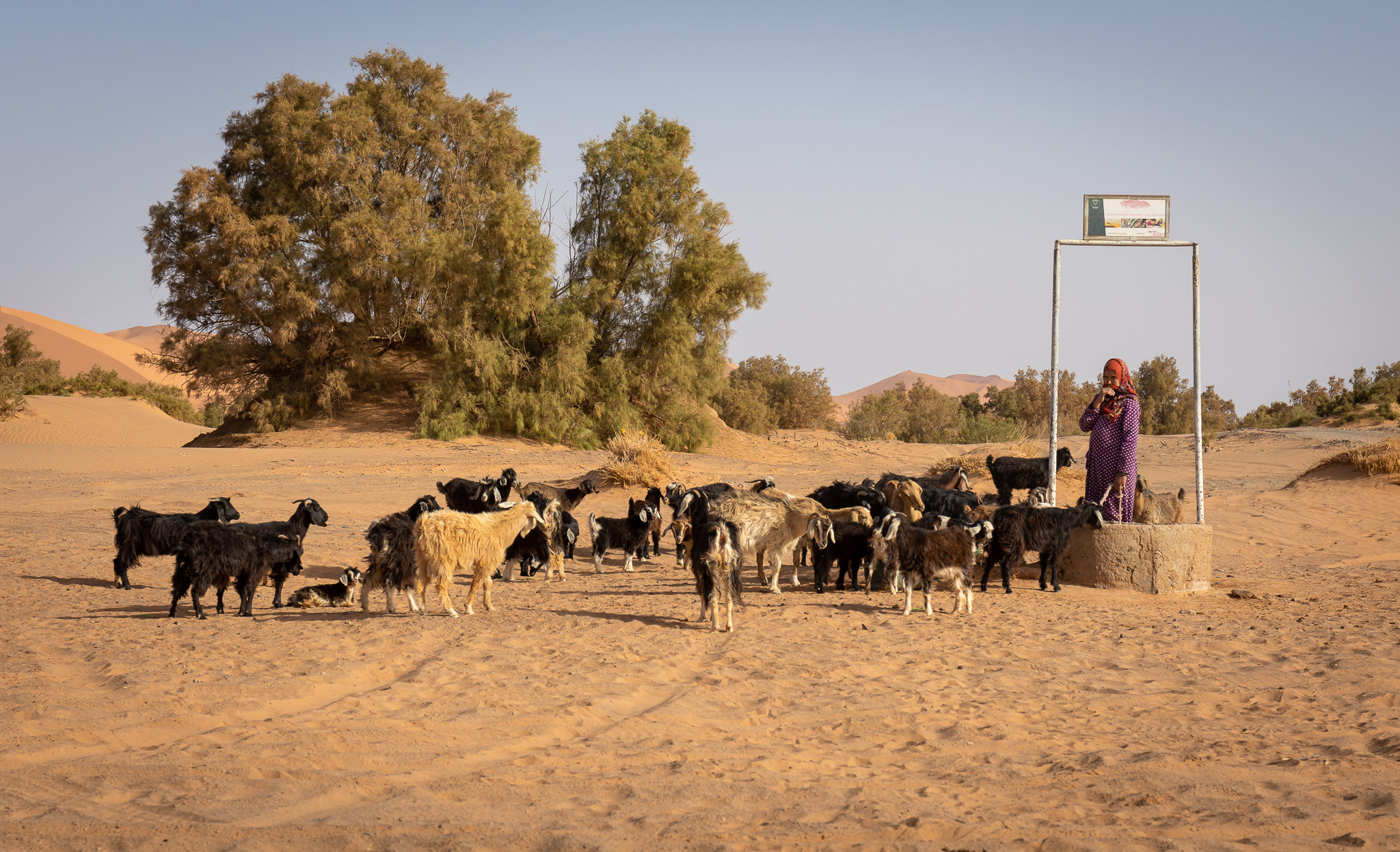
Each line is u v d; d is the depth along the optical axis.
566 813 5.21
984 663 9.17
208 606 12.32
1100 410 14.87
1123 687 8.35
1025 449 32.69
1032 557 17.33
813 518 13.13
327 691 7.84
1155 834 4.95
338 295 45.47
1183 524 14.28
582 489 19.00
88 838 4.71
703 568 10.67
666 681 8.36
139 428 60.59
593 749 6.44
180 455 36.38
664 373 50.19
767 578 15.46
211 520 12.83
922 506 15.16
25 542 18.06
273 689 7.70
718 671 8.67
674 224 49.91
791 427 82.19
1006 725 7.11
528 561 15.26
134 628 10.48
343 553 17.36
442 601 11.38
